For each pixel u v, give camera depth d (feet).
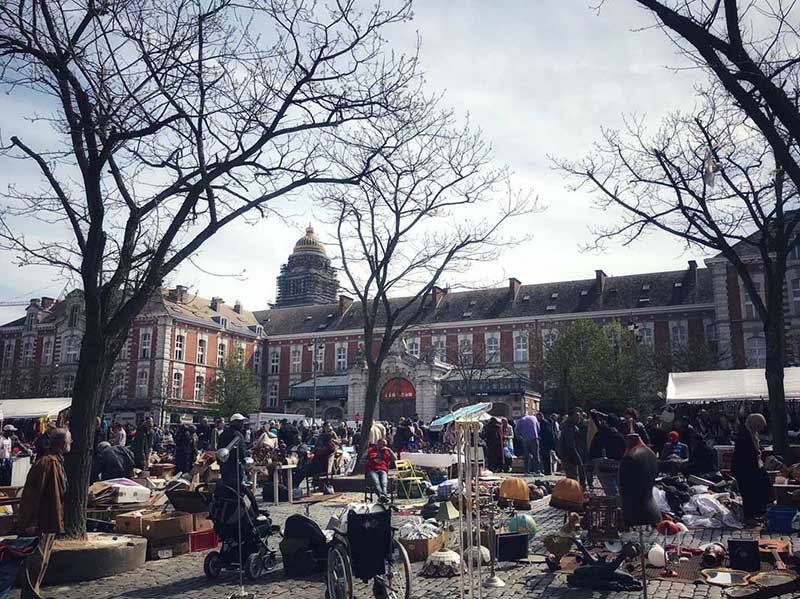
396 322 217.97
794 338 147.84
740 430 39.99
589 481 46.93
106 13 31.50
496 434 74.33
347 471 71.92
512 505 44.06
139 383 204.03
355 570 23.02
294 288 367.25
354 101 37.60
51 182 33.99
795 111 23.88
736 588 24.75
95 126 31.83
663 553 28.50
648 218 54.65
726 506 40.57
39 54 30.63
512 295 211.61
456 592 25.52
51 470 24.52
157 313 205.87
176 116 33.42
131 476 53.67
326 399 212.84
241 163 35.83
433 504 42.01
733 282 157.89
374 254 70.90
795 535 35.24
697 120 52.80
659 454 59.77
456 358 187.11
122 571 30.07
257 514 29.81
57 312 227.81
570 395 147.33
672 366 147.23
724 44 24.58
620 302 195.11
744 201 55.47
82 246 33.78
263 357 243.40
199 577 29.25
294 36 35.94
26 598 24.71
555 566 28.84
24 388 193.88
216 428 82.99
